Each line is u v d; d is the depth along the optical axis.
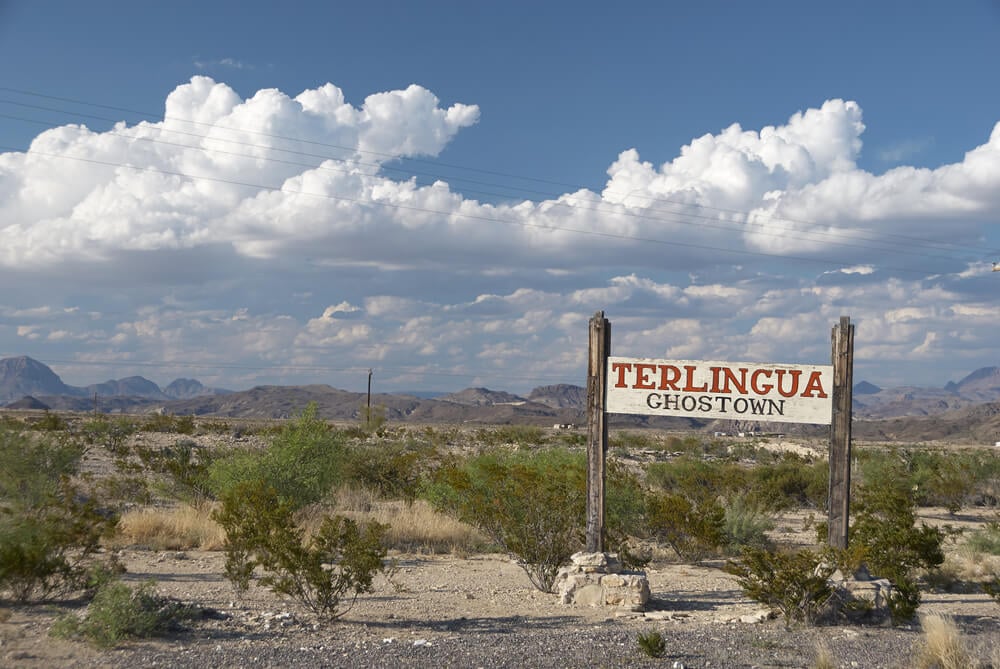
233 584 13.16
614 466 36.53
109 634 9.24
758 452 67.69
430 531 20.77
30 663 8.27
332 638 10.10
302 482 21.75
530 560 15.51
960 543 23.19
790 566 12.02
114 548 17.27
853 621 12.03
